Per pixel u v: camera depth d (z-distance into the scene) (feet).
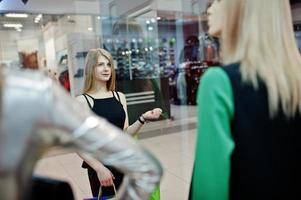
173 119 22.56
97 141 1.76
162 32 30.48
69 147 1.81
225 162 2.22
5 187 1.63
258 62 2.36
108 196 5.29
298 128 2.46
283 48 2.43
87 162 5.62
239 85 2.30
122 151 1.82
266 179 2.28
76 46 21.35
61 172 13.10
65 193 2.20
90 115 1.88
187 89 29.66
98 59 6.13
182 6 26.86
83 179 12.22
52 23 20.44
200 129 2.36
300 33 18.16
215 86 2.31
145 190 1.98
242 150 2.26
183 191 10.49
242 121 2.26
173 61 30.73
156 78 22.33
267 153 2.30
